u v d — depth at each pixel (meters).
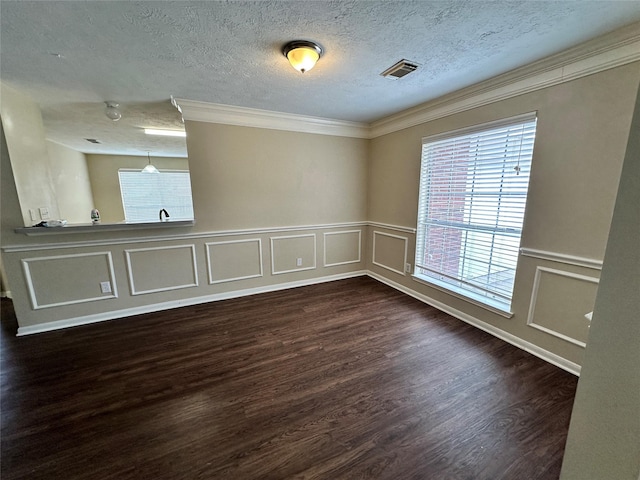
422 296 3.34
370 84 2.43
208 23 1.55
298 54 1.79
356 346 2.37
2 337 2.54
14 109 2.42
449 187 2.90
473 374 2.00
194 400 1.77
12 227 2.45
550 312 2.11
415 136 3.23
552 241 2.07
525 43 1.77
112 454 1.40
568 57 1.85
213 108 2.98
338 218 4.03
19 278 2.53
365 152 4.04
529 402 1.72
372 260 4.23
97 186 5.73
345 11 1.46
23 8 1.38
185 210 6.52
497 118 2.37
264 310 3.10
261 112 3.21
